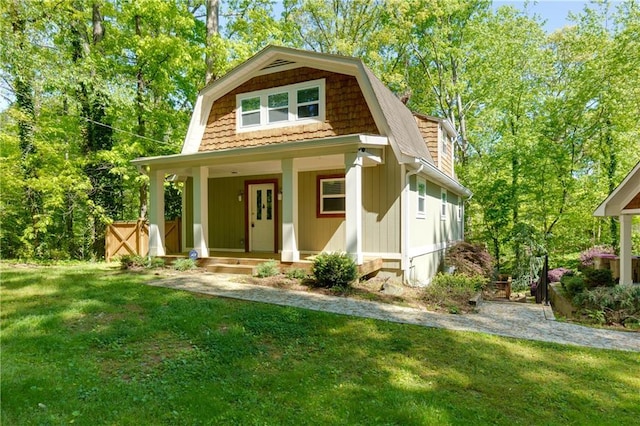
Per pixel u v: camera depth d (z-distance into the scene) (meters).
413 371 4.00
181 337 4.63
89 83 12.31
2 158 11.95
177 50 14.02
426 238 10.87
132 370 3.74
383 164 8.91
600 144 16.39
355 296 7.05
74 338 4.47
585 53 16.75
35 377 3.43
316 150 8.33
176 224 14.45
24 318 5.21
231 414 2.99
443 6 18.16
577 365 4.34
